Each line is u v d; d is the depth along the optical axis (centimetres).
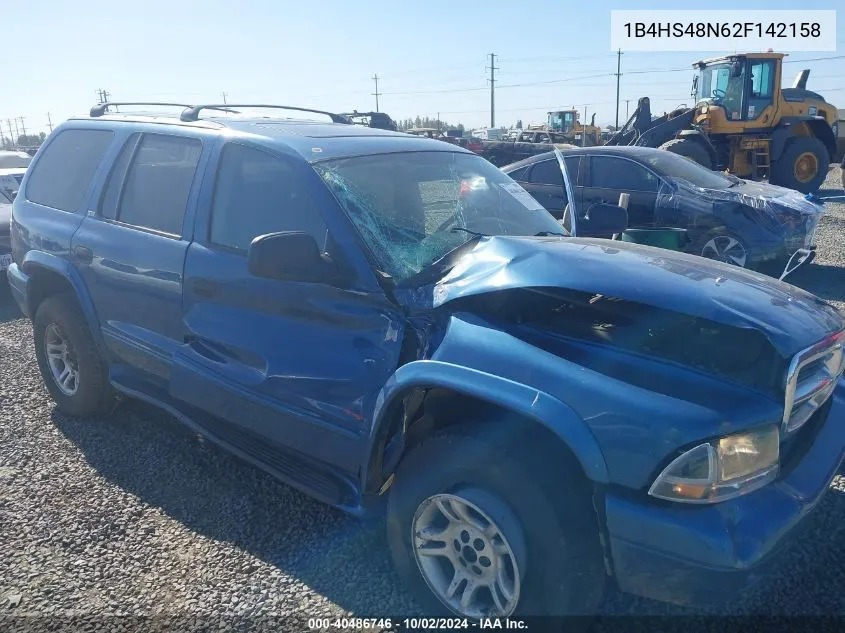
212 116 408
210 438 352
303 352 304
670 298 249
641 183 856
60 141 471
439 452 257
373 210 312
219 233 346
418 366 257
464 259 294
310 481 308
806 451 261
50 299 443
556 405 229
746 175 1625
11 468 394
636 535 221
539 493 234
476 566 258
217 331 339
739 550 213
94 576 301
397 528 273
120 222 401
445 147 396
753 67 1549
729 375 235
